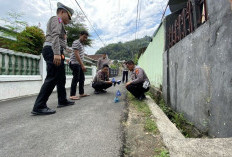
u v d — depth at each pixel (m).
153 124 2.21
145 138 1.82
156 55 7.16
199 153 1.29
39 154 1.49
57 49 2.66
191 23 3.11
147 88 4.05
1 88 4.15
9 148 1.61
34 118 2.57
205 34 2.37
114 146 1.63
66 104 3.41
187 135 2.71
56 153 1.51
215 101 2.07
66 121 2.40
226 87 1.83
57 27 2.69
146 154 1.49
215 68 2.08
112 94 5.23
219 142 1.45
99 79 5.29
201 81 2.50
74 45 4.01
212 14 2.17
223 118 1.88
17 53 4.66
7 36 5.16
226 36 1.84
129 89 4.13
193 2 2.93
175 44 4.02
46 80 2.78
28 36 5.86
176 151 1.37
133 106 3.45
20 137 1.86
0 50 4.10
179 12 5.22
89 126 2.19
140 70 4.09
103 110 3.06
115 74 33.03
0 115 2.76
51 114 2.78
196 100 2.67
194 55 2.78
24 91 4.96
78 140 1.77
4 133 1.98
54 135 1.90
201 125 2.47
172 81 4.27
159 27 6.26
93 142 1.72
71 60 4.16
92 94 5.26
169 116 3.85
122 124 2.29
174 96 4.06
